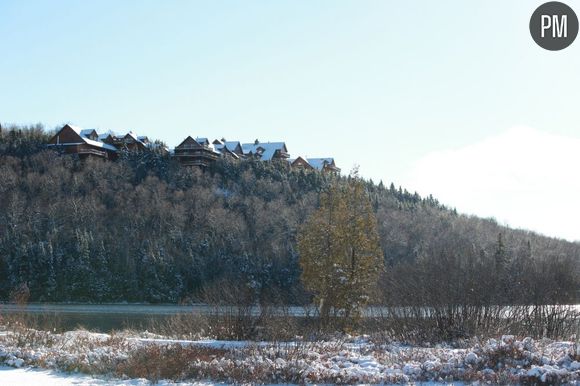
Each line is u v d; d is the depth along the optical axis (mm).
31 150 96125
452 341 18625
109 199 82812
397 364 12820
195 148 100312
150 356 13586
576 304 29047
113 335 19188
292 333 19859
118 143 105812
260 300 25531
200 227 76938
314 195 94438
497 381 11148
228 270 65000
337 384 11383
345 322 23703
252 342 16344
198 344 16438
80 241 69062
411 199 118125
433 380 11508
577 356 12383
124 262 67000
